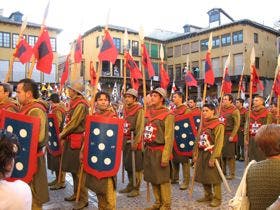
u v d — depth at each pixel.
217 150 5.74
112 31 35.09
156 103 5.49
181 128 7.32
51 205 5.90
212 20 37.78
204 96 7.41
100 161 4.76
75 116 5.79
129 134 6.72
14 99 5.93
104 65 34.84
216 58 35.28
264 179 2.46
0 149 2.09
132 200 6.34
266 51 35.16
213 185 5.98
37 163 4.23
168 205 5.41
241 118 10.70
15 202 2.09
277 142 2.51
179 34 40.88
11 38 29.30
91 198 6.46
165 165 5.29
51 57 5.07
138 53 36.75
